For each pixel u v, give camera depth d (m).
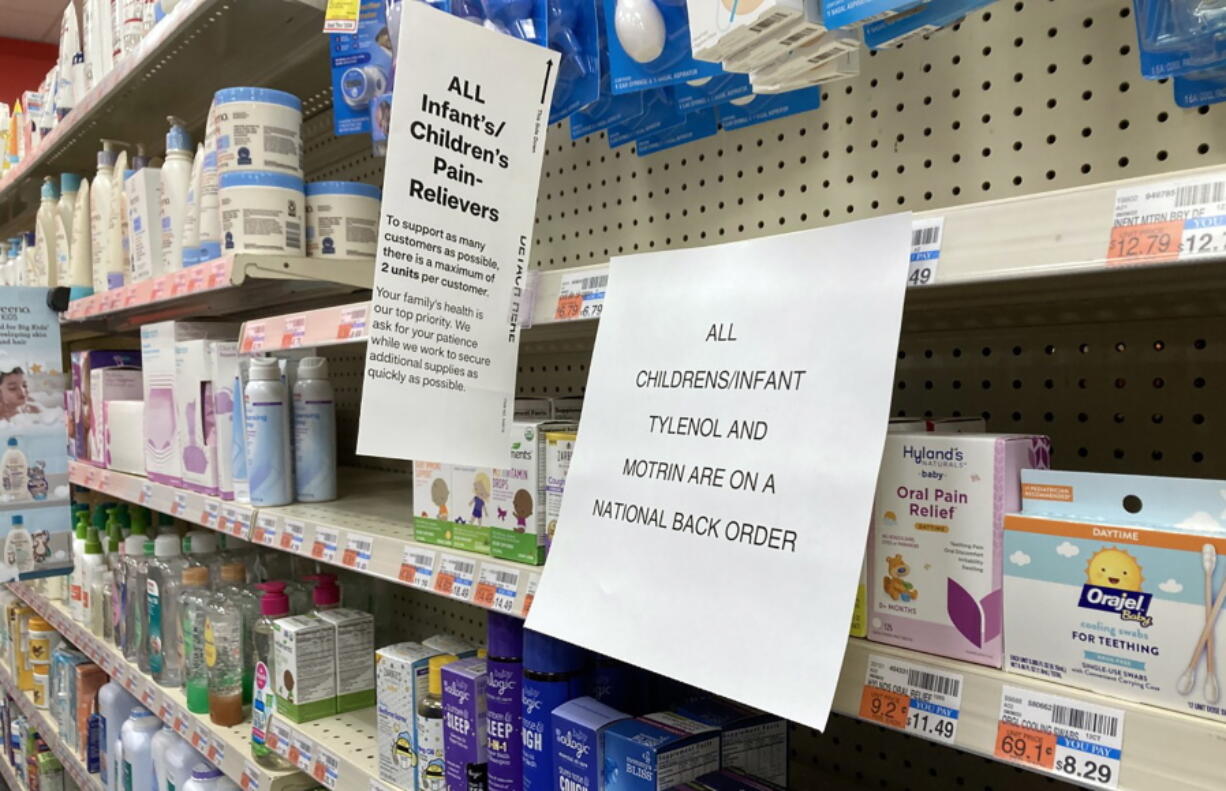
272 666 1.58
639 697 1.08
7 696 3.49
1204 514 0.52
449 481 1.13
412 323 0.82
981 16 1.01
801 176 1.21
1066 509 0.58
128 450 2.17
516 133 0.89
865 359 0.65
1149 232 0.50
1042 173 0.97
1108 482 0.56
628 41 0.89
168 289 1.73
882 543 0.67
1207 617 0.50
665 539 0.75
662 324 0.82
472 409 0.88
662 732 0.92
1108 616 0.54
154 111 2.35
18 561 2.23
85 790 2.48
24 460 2.25
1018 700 0.57
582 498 0.83
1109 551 0.54
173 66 2.00
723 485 0.72
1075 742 0.54
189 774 1.96
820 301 0.69
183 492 1.83
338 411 2.40
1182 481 0.53
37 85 5.87
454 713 1.14
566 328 1.17
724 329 0.76
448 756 1.15
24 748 3.20
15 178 3.04
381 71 1.41
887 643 0.67
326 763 1.38
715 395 0.75
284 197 1.54
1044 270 0.54
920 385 1.09
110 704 2.34
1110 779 0.51
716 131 1.18
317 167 2.44
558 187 1.62
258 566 2.18
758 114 1.09
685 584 0.72
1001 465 0.61
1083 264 0.52
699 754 0.91
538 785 1.02
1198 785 0.48
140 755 2.15
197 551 2.21
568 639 0.79
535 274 0.96
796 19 0.66
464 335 0.87
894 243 0.65
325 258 1.60
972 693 0.59
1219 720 0.49
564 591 0.81
